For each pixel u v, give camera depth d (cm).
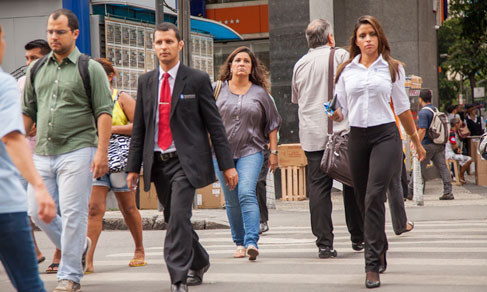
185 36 3456
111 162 1927
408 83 4247
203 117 1590
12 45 4019
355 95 1611
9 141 960
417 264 1833
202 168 1550
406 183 3688
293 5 4316
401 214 2281
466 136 6053
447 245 2164
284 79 4350
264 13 5653
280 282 1675
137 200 3662
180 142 1544
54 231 1678
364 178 1638
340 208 3641
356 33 1638
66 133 1622
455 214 3102
